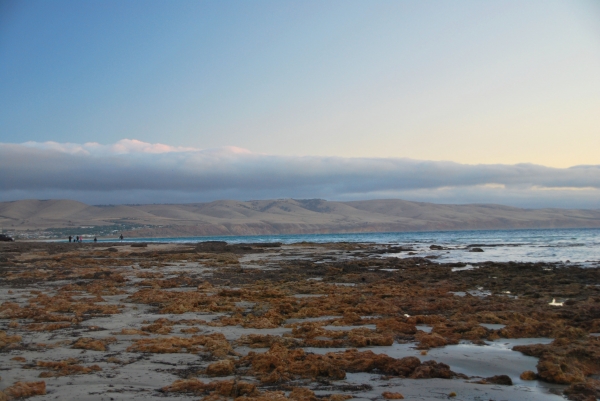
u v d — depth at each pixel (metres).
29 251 56.88
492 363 9.97
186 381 7.98
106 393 7.51
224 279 28.67
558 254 55.84
